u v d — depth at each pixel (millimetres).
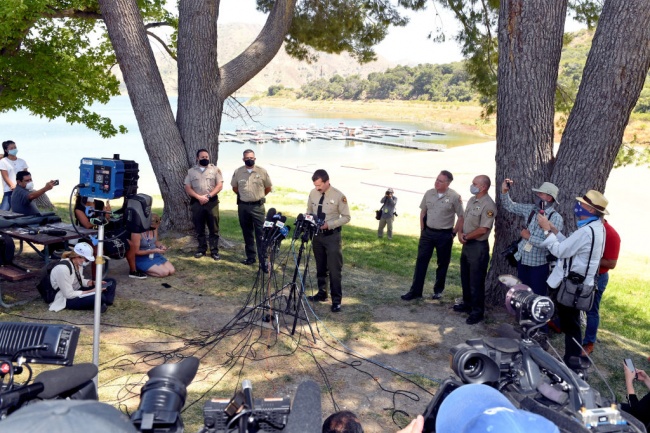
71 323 7117
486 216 7637
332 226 8078
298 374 6223
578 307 6016
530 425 1615
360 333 7465
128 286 8719
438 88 181875
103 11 10414
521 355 3338
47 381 2439
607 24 7109
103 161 7805
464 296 8289
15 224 8539
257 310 7824
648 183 36438
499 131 7992
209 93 11203
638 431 2795
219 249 11125
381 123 135250
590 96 7277
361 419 5367
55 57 14633
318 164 52344
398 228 19500
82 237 7531
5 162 11453
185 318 7648
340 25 15195
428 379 6258
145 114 10758
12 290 8172
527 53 7566
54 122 101750
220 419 2391
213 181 10320
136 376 5941
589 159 7344
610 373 6781
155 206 20828
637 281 13656
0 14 11203
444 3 14641
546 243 6234
